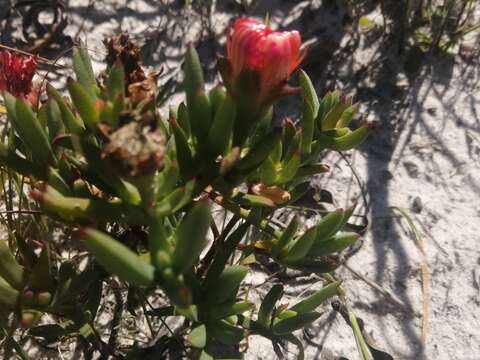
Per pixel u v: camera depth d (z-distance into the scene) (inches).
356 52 10.4
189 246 4.5
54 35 10.3
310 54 10.2
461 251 8.3
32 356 6.9
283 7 11.0
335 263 5.9
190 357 6.6
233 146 5.4
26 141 5.4
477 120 9.6
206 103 5.3
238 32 4.9
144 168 4.4
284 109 9.7
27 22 10.2
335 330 7.5
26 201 7.3
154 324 7.2
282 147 6.3
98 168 4.9
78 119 5.7
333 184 8.9
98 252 4.3
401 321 7.7
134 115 4.5
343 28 10.6
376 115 9.7
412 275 8.1
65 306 5.6
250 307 5.2
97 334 6.0
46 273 5.5
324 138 6.3
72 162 5.4
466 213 8.7
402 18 10.5
